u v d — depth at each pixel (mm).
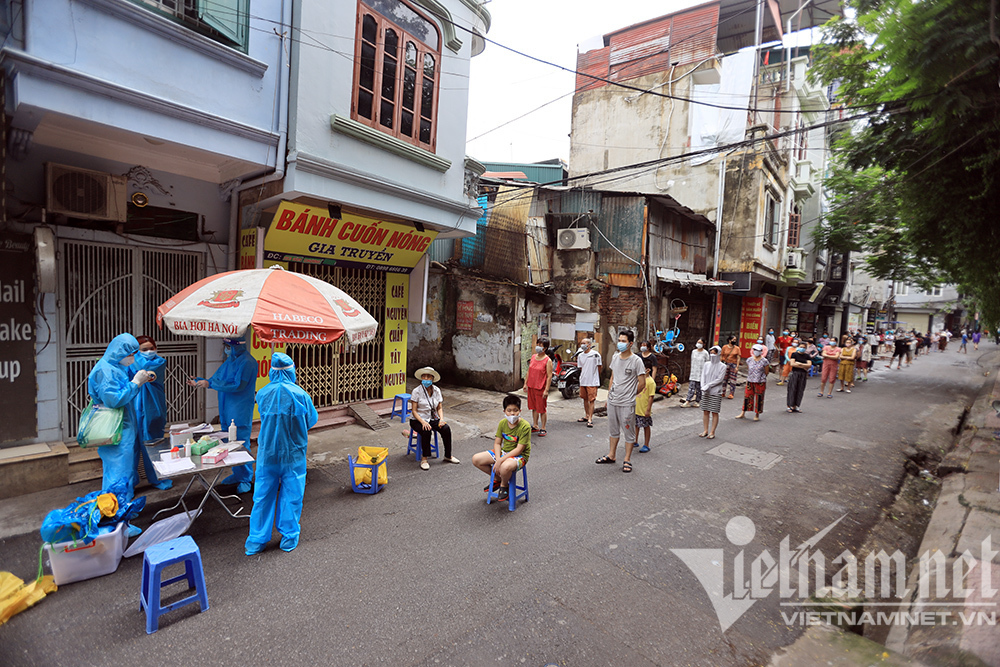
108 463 4160
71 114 4215
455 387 11641
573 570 3840
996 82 4609
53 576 3406
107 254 5641
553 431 8359
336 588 3480
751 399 9703
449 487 5496
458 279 11773
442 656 2838
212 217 6551
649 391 7094
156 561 2982
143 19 4605
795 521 5004
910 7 4090
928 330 38500
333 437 7223
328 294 4980
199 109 5004
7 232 4883
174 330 4355
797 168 19703
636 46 16781
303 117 5957
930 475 6902
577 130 17984
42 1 4043
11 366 4961
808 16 15641
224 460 4285
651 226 12984
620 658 2877
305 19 5918
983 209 6848
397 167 7262
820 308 26031
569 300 13016
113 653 2795
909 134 7023
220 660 2760
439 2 7590
